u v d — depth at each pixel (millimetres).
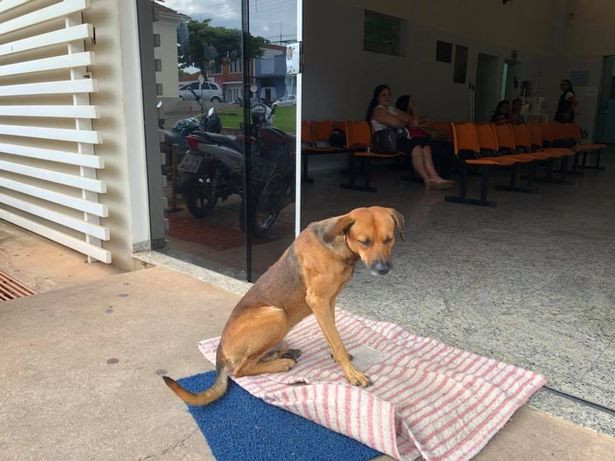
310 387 2105
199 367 2484
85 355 2598
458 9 10906
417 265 3932
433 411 2012
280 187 3311
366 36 8977
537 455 1846
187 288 3510
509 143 6891
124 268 4336
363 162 8523
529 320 2951
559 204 6398
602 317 2994
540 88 14484
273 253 3426
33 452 1885
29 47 4543
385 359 2430
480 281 3586
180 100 3803
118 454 1877
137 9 3855
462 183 6438
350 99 8875
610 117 14031
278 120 3225
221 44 3422
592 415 2051
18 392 2266
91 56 3914
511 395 2146
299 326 2836
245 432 1983
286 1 3033
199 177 3793
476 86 12469
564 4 14039
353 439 1937
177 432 1999
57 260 4770
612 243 4586
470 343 2666
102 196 4359
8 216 5801
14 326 2932
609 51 13586
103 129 4145
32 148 4969
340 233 1982
